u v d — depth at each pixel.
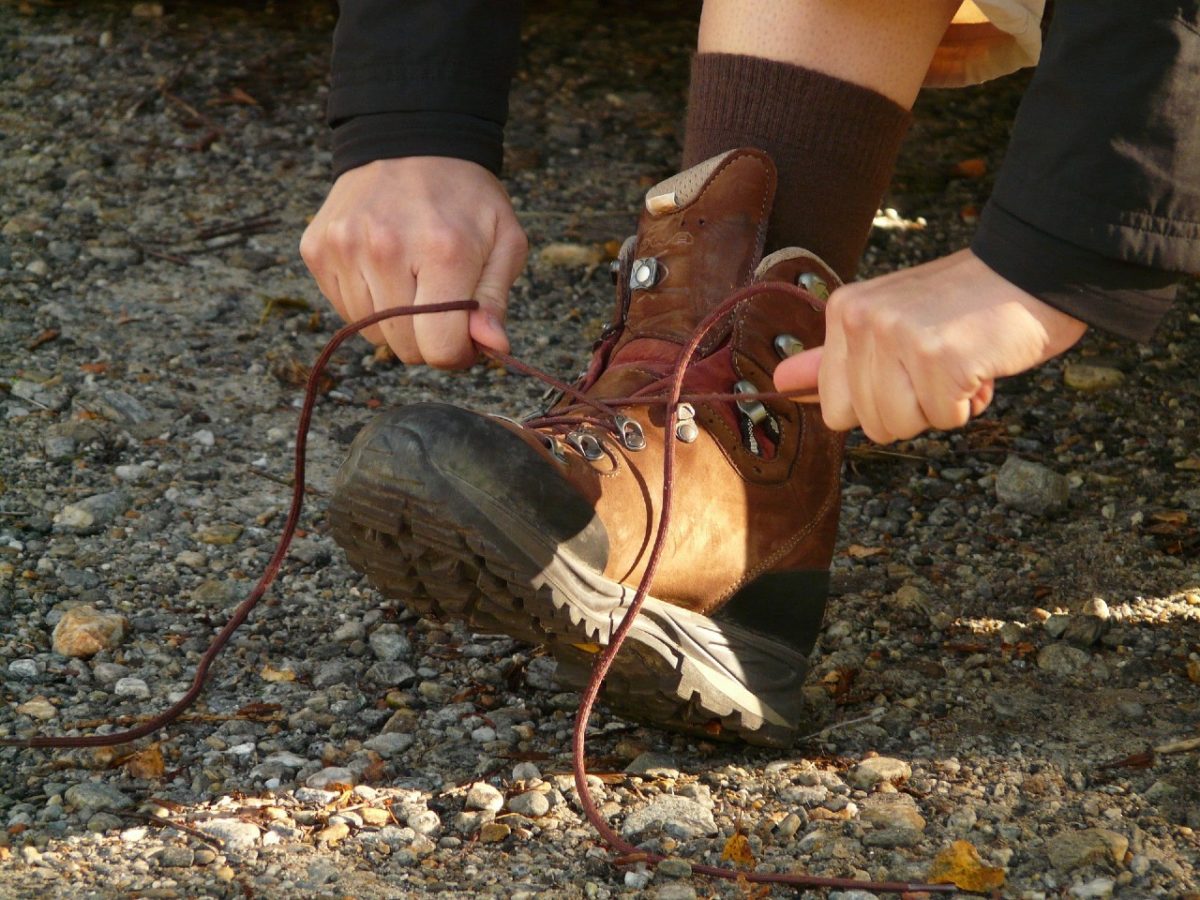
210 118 4.34
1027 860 2.94
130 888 2.91
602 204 3.99
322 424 3.45
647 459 2.99
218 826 2.96
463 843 2.96
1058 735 3.06
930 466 3.41
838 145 3.05
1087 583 3.24
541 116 4.49
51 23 4.97
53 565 3.22
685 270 3.04
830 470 3.07
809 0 3.03
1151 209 2.81
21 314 3.58
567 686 3.02
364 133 3.04
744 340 3.03
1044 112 2.82
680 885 2.93
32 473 3.34
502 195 3.05
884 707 3.10
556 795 3.00
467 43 3.03
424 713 3.09
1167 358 3.57
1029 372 3.55
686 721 3.03
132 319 3.59
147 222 3.78
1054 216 2.82
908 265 3.74
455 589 2.96
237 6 5.15
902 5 3.03
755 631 3.06
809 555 3.07
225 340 3.57
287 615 3.19
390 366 3.55
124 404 3.44
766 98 3.04
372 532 2.95
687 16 5.34
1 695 3.08
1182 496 3.35
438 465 2.92
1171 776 3.01
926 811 2.99
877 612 3.21
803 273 3.05
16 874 2.92
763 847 2.96
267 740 3.05
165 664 3.12
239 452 3.40
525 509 2.92
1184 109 2.79
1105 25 2.80
